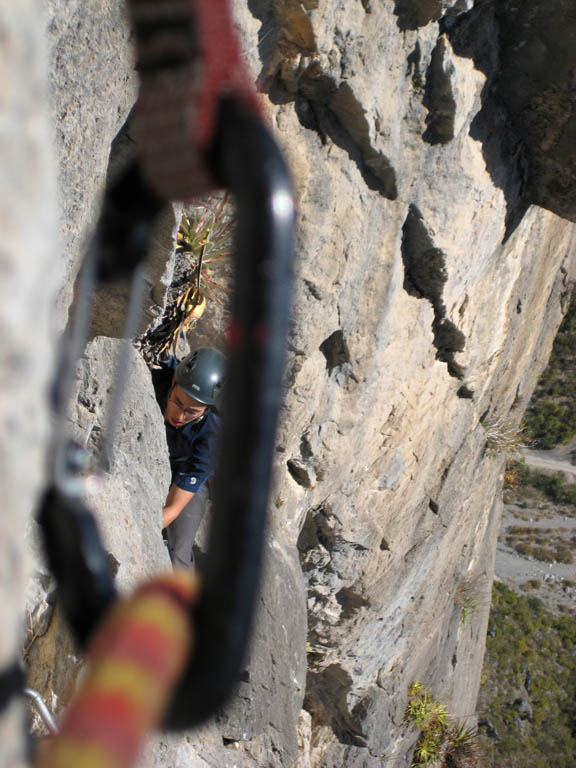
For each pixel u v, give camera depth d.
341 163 4.99
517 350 9.26
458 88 5.19
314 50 4.25
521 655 32.03
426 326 6.67
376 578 8.05
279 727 6.34
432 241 5.89
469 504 9.81
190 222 4.68
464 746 11.84
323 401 6.06
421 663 10.70
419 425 7.47
